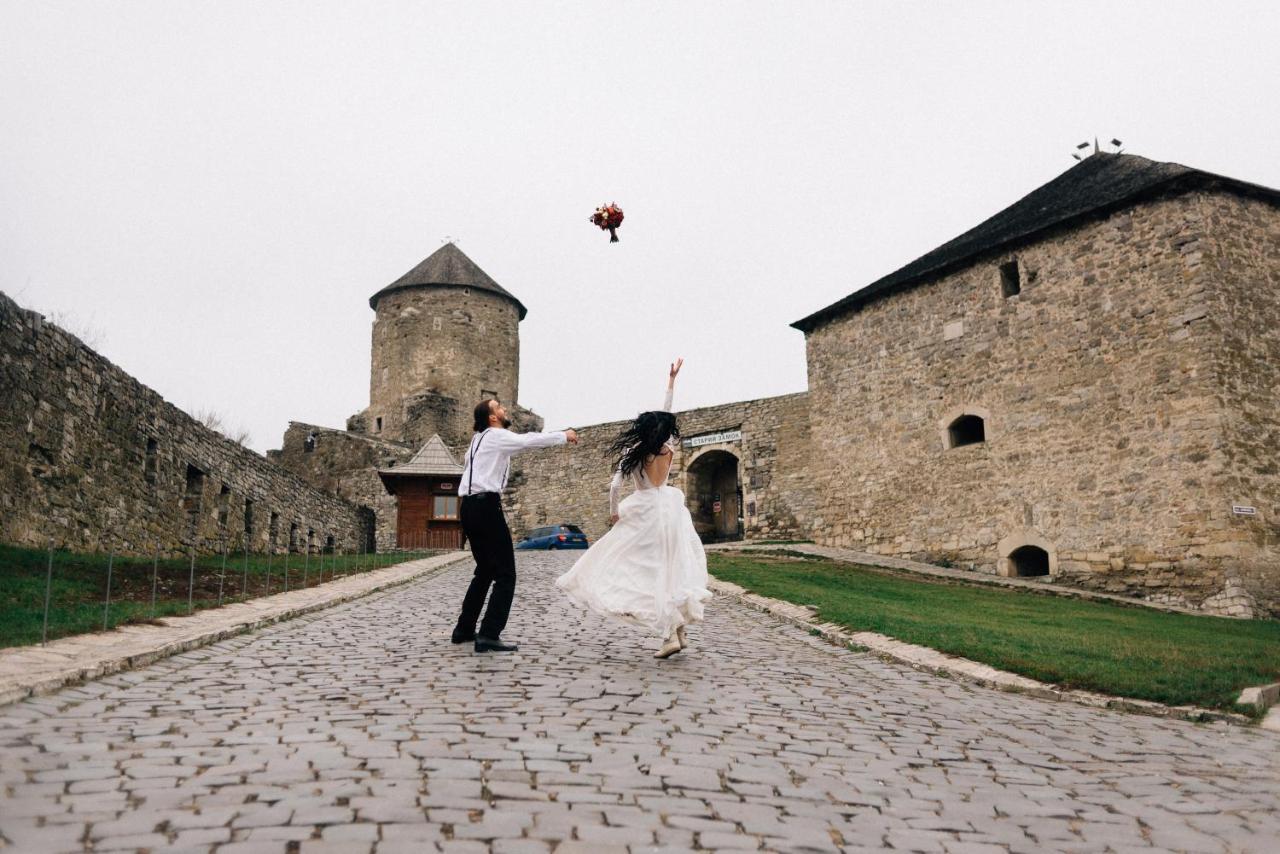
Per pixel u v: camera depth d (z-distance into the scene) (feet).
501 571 24.80
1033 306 72.13
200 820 10.87
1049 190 79.71
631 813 11.96
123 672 19.99
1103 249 67.92
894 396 82.74
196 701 17.51
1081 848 11.89
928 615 40.42
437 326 162.40
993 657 27.48
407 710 17.17
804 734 17.30
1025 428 71.41
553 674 21.59
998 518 72.43
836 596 45.47
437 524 97.45
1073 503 67.31
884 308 84.89
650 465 24.06
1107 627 41.04
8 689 16.37
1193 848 12.05
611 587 23.48
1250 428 60.44
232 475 66.69
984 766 16.05
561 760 14.17
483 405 26.17
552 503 124.26
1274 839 12.49
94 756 13.33
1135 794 14.69
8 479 39.01
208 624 27.37
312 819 11.02
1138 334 64.95
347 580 48.11
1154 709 22.52
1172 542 61.11
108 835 10.30
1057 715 21.65
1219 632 43.27
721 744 15.90
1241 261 63.26
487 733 15.61
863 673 25.86
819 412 90.33
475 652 24.32
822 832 11.82
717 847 10.97
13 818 10.65
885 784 14.34
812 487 93.25
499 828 11.08
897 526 80.69
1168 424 62.34
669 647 24.26
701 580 23.45
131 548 50.37
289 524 79.82
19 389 39.93
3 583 30.83
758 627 35.06
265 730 15.33
